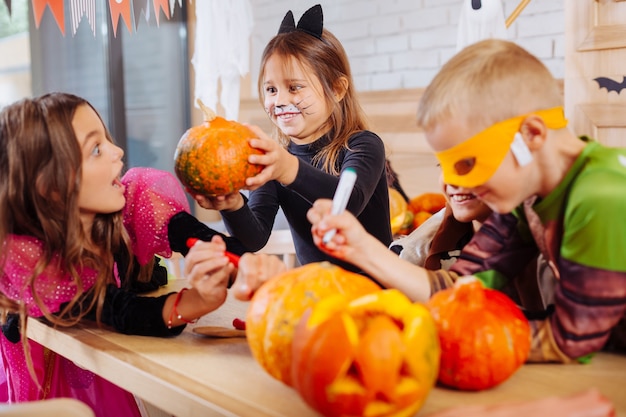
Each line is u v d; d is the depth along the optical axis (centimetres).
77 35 369
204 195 100
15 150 100
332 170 142
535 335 79
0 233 100
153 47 401
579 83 196
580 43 194
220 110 370
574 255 76
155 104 407
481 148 75
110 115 379
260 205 144
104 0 365
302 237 148
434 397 71
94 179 103
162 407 81
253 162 98
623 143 190
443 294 76
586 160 78
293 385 67
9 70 349
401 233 228
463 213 100
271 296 71
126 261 116
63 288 103
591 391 60
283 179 109
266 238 137
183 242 116
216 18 284
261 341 70
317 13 149
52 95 105
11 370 117
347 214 79
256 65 383
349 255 81
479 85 75
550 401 59
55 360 119
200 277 91
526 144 76
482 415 58
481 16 203
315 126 147
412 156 308
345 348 61
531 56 78
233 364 83
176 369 82
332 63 148
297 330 65
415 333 63
